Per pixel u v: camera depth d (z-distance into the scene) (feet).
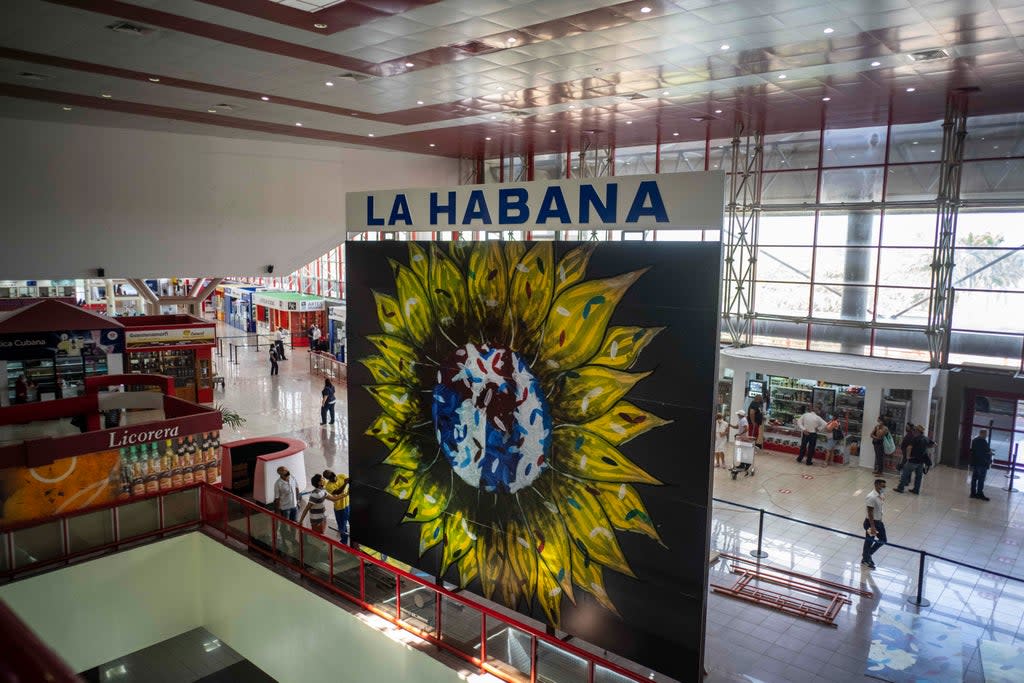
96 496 39.88
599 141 82.94
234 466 49.65
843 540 43.65
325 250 82.94
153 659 54.65
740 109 61.93
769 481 56.08
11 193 59.98
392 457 34.35
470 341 30.96
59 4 33.91
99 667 52.80
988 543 44.16
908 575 38.91
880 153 67.00
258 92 53.47
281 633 37.45
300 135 72.54
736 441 57.72
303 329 118.83
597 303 27.12
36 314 60.95
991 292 61.62
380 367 34.37
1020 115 59.41
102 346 64.18
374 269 34.06
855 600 36.01
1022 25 37.17
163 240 69.26
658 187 25.31
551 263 28.14
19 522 37.37
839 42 41.27
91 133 63.57
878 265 67.67
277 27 37.96
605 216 26.63
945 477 57.72
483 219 30.07
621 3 34.81
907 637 32.65
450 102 59.16
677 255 25.13
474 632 31.30
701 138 79.97
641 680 24.23
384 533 35.06
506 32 39.73
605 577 27.63
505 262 29.50
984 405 59.57
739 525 46.06
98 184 64.39
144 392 51.31
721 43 41.83
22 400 60.34
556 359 28.37
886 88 52.47
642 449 26.40
